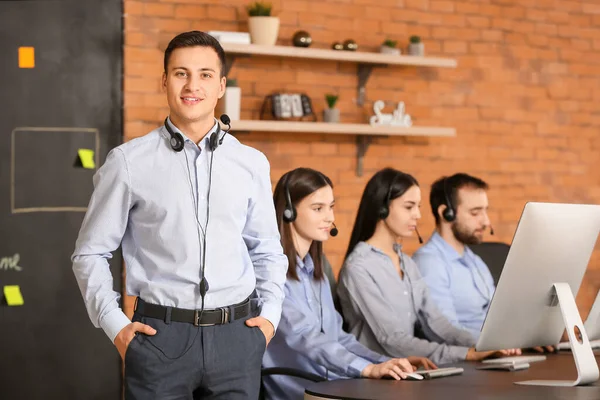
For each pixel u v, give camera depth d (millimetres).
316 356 3117
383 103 5688
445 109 6008
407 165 5914
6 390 4941
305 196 3336
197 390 2508
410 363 3115
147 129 5184
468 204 4145
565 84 6402
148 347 2404
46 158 5016
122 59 5145
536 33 6297
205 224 2490
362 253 3672
